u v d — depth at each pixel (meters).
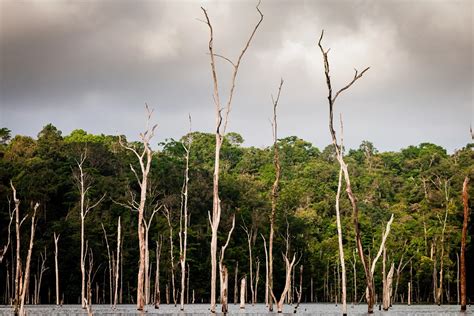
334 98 50.69
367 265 53.34
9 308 75.19
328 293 112.50
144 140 62.28
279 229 110.19
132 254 101.69
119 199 104.69
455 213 107.88
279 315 63.12
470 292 108.25
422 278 108.75
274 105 65.06
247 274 106.94
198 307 87.06
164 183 116.69
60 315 63.25
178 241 103.69
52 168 107.50
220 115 49.41
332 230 119.50
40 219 96.38
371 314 52.94
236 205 117.38
